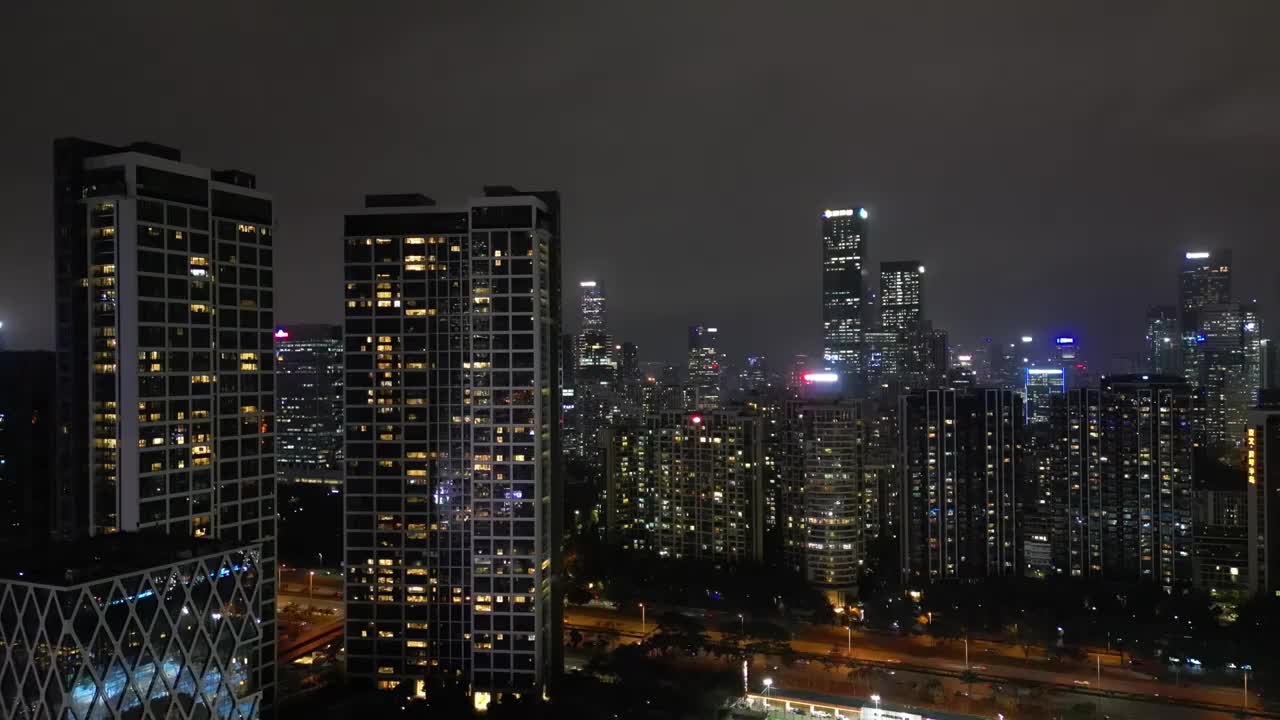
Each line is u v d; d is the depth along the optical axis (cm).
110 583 16438
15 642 16325
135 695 16775
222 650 18400
